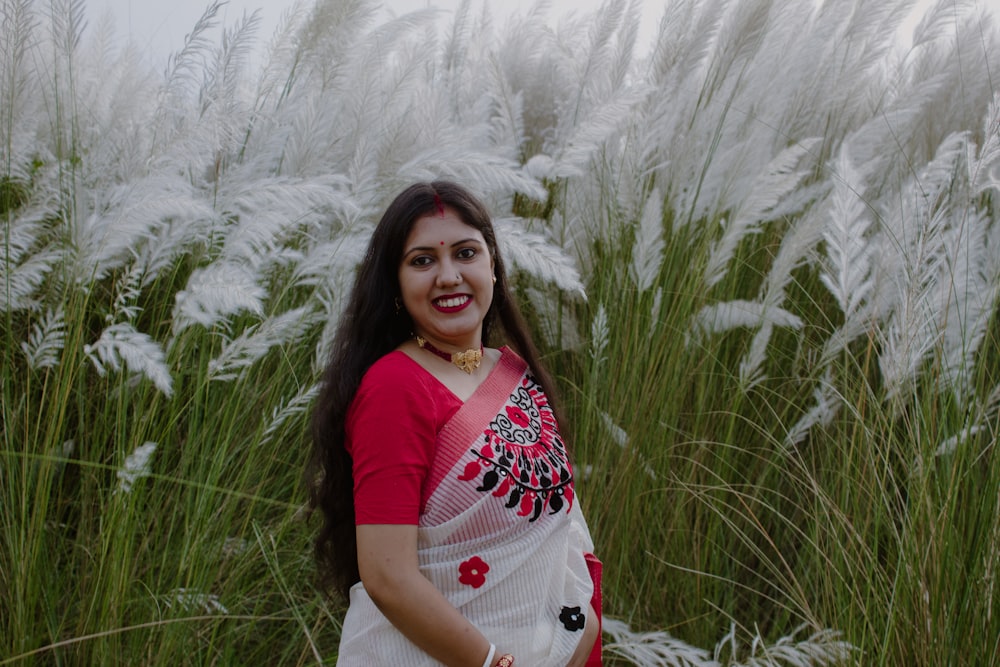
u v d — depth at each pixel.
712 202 3.76
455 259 1.83
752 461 3.41
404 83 3.77
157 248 3.06
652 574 3.13
